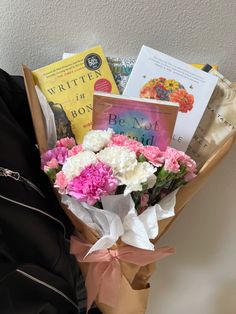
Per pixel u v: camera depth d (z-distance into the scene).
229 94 0.56
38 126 0.53
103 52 0.58
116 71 0.58
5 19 0.58
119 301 0.56
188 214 0.72
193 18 0.58
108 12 0.58
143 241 0.48
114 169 0.44
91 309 0.65
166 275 0.78
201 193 0.70
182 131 0.55
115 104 0.49
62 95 0.56
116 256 0.51
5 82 0.56
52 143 0.55
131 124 0.50
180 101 0.55
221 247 0.76
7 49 0.60
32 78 0.54
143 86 0.55
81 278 0.65
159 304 0.82
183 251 0.76
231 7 0.57
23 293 0.51
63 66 0.56
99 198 0.45
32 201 0.51
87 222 0.49
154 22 0.58
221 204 0.71
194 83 0.55
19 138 0.54
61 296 0.55
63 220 0.58
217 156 0.53
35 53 0.61
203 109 0.55
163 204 0.49
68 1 0.57
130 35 0.59
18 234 0.50
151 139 0.51
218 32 0.59
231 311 0.82
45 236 0.52
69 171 0.44
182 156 0.47
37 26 0.59
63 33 0.59
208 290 0.80
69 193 0.45
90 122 0.56
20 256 0.51
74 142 0.53
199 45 0.60
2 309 0.51
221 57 0.61
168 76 0.55
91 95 0.56
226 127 0.56
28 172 0.53
